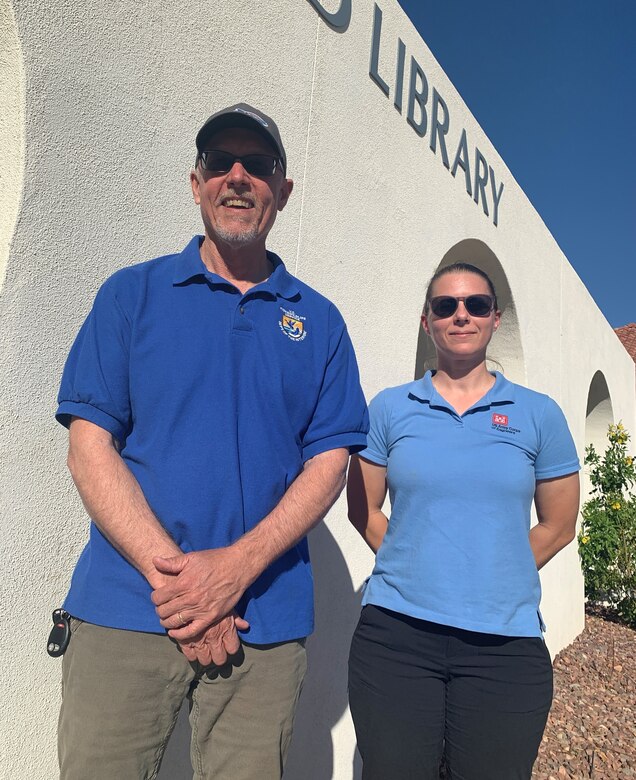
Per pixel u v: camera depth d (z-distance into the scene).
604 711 3.97
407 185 3.13
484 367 1.88
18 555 1.39
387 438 1.85
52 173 1.49
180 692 1.20
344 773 2.51
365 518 1.93
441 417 1.76
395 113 3.03
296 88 2.35
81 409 1.21
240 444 1.29
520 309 4.63
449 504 1.65
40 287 1.46
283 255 2.28
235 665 1.22
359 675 1.63
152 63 1.78
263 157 1.42
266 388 1.34
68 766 1.13
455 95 3.71
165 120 1.82
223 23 2.02
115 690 1.14
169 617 1.11
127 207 1.69
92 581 1.20
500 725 1.49
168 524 1.21
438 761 1.55
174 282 1.35
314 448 1.41
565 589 5.45
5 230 1.41
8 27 1.42
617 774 3.15
